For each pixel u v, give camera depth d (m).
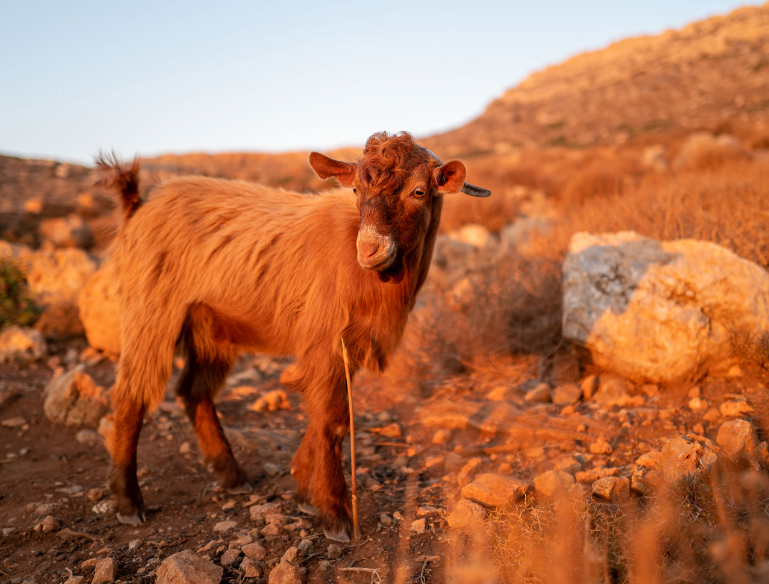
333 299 3.46
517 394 4.93
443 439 4.48
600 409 4.38
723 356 4.30
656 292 4.51
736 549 2.39
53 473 4.48
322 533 3.36
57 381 5.64
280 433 5.00
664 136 28.62
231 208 4.11
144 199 4.43
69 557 3.35
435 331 5.89
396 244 3.10
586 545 2.54
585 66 83.00
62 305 8.03
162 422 5.33
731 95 50.19
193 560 2.98
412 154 3.18
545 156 29.47
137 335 3.99
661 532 2.63
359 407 5.41
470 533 3.10
